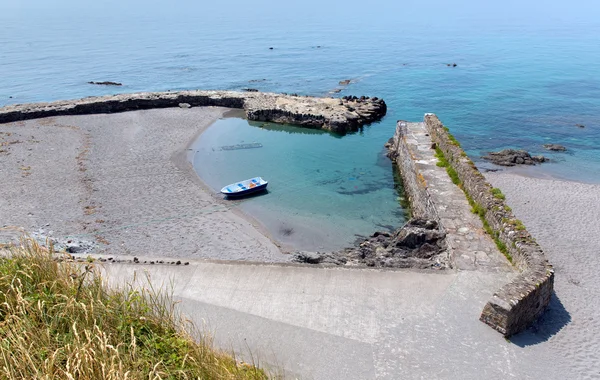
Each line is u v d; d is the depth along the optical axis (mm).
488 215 16859
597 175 27906
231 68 69812
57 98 51688
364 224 22578
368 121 39875
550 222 20781
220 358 9156
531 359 10938
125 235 20531
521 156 30609
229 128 38188
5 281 9016
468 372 10414
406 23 168875
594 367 10828
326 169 29609
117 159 30047
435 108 44938
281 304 12844
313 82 58625
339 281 13938
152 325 9055
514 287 12008
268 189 26406
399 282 13828
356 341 11344
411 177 24625
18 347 7441
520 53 81500
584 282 15484
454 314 12336
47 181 26203
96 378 7043
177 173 28000
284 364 10578
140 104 43531
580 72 61688
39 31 144500
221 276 14250
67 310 8414
